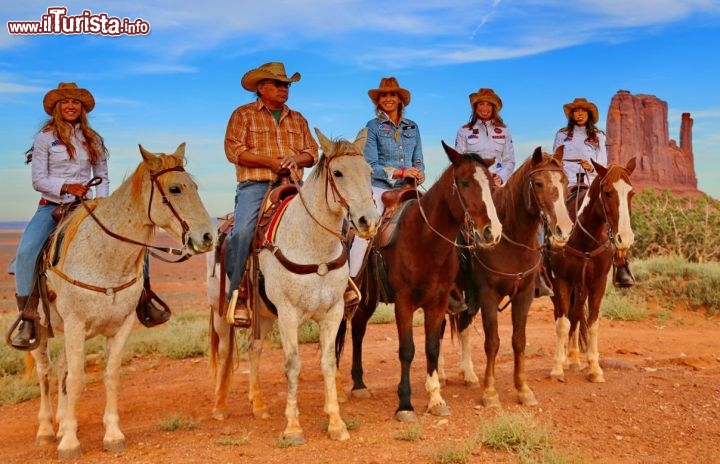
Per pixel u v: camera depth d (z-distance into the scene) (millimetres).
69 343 5680
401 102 8094
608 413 6555
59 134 6430
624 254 7586
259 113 6934
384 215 7184
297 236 5797
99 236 5602
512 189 6977
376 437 5957
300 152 7051
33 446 6207
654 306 13711
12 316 12062
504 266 6875
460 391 7801
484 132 8617
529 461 5117
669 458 5375
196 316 15375
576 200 8164
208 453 5613
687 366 8938
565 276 8094
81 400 8125
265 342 11555
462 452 5297
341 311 6074
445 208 6461
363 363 9945
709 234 23953
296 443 5770
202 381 9031
